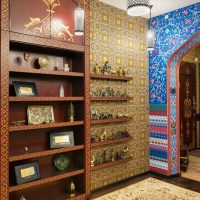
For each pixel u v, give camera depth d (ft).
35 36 9.86
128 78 14.30
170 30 14.93
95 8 13.19
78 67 11.94
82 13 9.90
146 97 16.10
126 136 14.37
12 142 10.27
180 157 16.90
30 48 10.78
